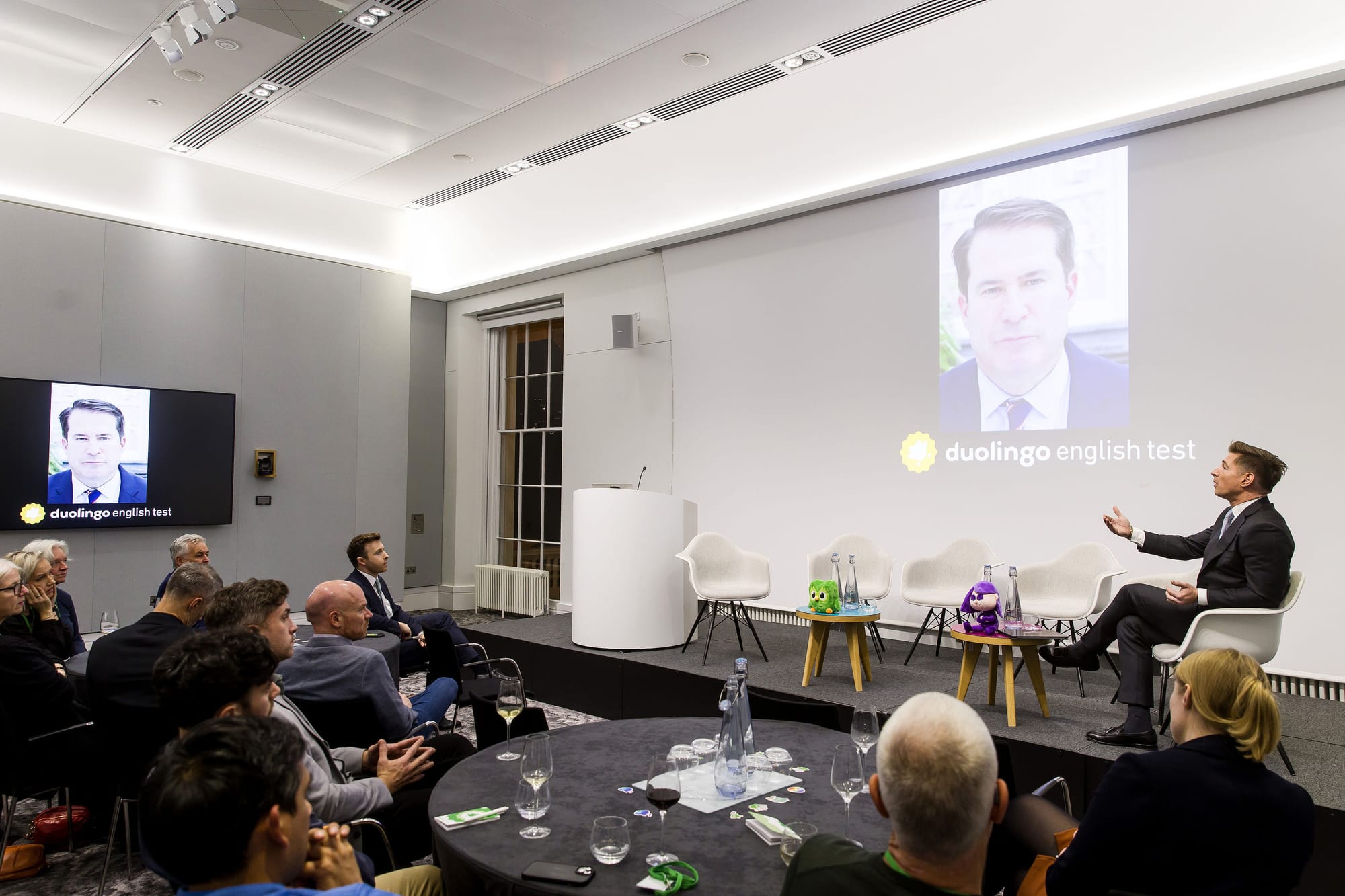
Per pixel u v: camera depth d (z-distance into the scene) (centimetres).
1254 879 158
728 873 169
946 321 616
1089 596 503
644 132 784
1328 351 468
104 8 520
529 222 896
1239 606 353
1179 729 177
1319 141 474
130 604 717
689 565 570
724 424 746
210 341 772
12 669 318
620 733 273
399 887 202
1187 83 514
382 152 754
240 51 570
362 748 293
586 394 875
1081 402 555
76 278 698
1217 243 506
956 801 122
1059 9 556
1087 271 554
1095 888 165
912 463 632
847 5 509
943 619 568
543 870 168
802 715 294
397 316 905
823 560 565
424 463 983
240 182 805
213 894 121
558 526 927
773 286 713
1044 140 557
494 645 646
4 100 652
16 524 657
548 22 529
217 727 128
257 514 796
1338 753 364
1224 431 502
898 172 638
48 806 402
